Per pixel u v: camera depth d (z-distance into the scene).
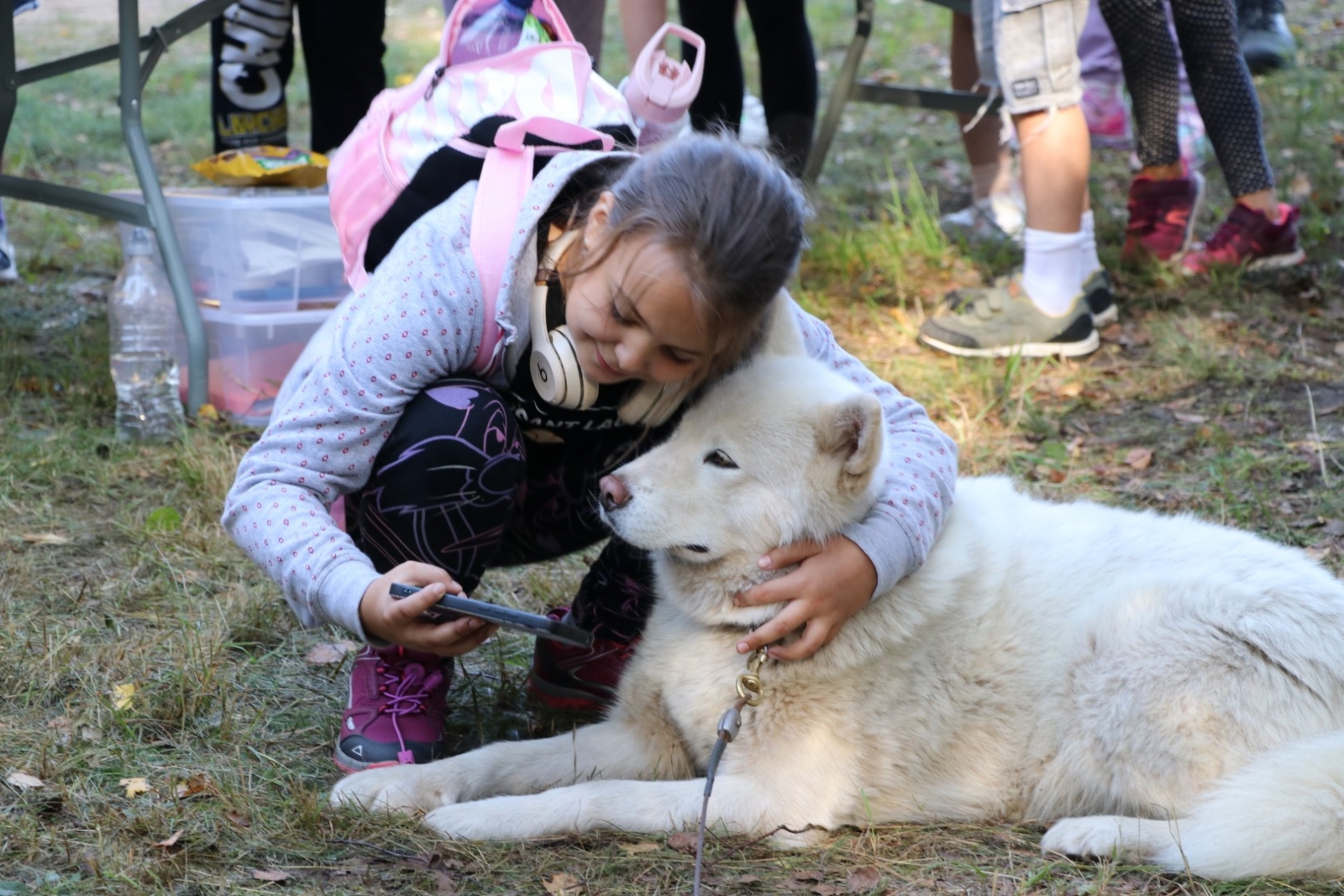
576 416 2.41
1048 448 4.12
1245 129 5.34
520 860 2.11
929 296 5.48
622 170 2.17
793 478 2.29
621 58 9.46
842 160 7.38
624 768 2.48
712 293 1.97
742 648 2.22
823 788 2.32
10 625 2.82
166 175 7.12
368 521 2.30
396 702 2.43
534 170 2.26
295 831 2.13
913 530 2.30
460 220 2.24
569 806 2.20
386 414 2.21
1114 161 7.15
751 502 2.31
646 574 2.66
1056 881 2.13
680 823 2.23
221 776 2.30
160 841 2.07
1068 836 2.25
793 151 5.48
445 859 2.09
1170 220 5.58
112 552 3.30
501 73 2.39
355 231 2.38
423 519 2.26
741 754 2.34
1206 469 3.94
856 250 5.71
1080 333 4.85
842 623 2.29
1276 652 2.29
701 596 2.41
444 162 2.29
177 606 3.01
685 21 4.79
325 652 2.85
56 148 7.43
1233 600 2.35
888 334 5.11
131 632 2.87
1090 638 2.41
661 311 1.97
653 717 2.50
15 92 4.36
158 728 2.47
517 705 2.78
